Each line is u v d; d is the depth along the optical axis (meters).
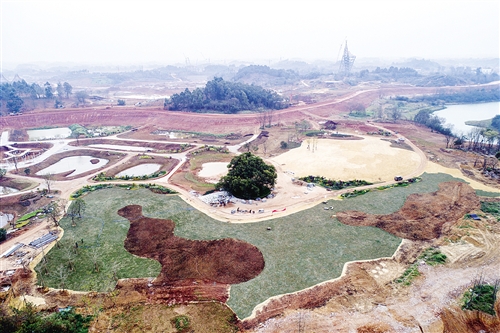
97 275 59.25
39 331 41.81
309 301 51.84
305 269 59.66
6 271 60.84
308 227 74.06
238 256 63.50
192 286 55.81
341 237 69.81
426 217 77.06
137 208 84.62
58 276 59.09
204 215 80.62
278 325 47.28
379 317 48.34
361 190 93.25
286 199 89.19
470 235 68.69
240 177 89.25
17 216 85.00
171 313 50.09
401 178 101.31
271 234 71.25
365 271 58.66
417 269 58.75
